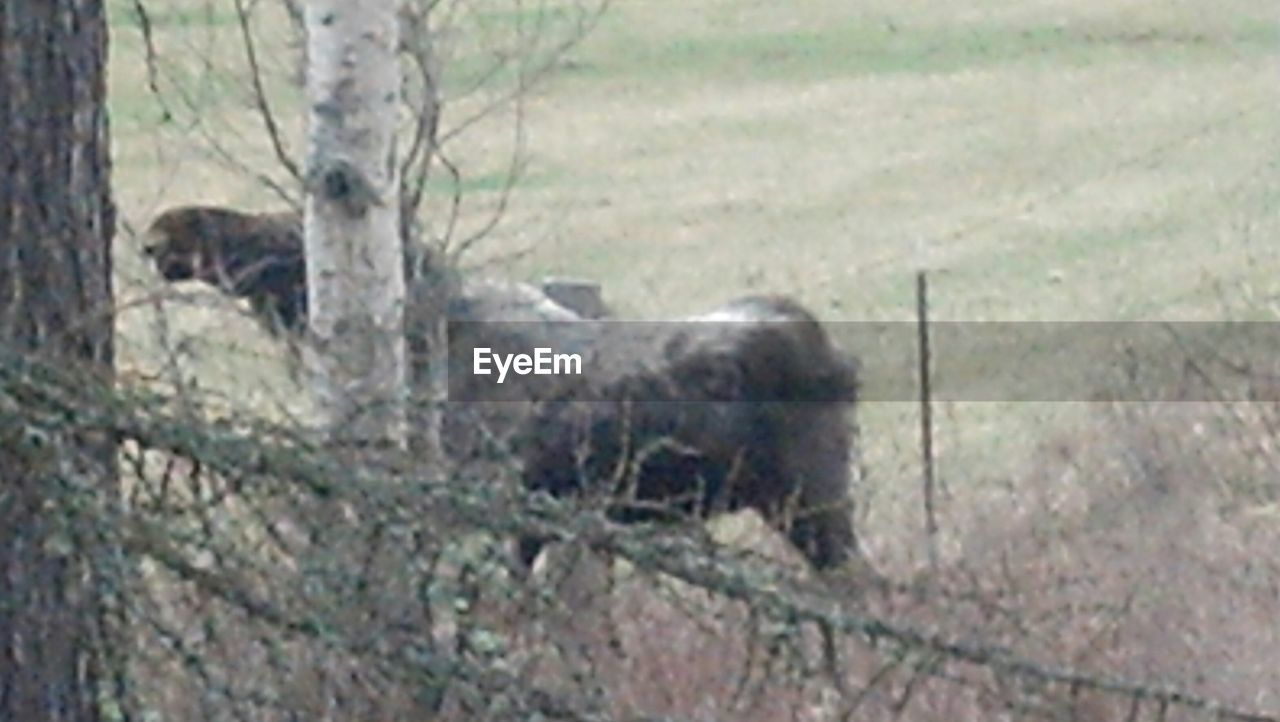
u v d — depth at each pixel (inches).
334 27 642.8
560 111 1963.6
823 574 426.9
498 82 944.3
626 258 1405.0
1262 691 619.8
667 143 1893.5
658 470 784.9
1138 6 2472.9
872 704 440.5
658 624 411.2
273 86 746.2
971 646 401.7
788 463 803.4
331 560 324.8
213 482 320.8
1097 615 606.2
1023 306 1255.5
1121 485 779.4
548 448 753.6
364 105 641.6
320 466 324.2
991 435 903.7
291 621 321.1
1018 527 722.8
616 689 382.3
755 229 1572.3
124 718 330.6
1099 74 2255.2
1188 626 649.6
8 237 366.3
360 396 486.9
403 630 327.3
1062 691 514.0
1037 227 1537.9
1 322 364.5
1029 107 2132.1
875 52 2327.8
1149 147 1891.0
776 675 420.5
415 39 662.5
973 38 2389.3
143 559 319.6
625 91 2062.0
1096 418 856.9
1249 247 1242.6
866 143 1978.3
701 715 406.9
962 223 1601.9
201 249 699.4
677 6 2349.9
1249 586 690.2
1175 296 1222.9
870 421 925.8
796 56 2273.6
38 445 311.0
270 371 513.3
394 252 640.4
